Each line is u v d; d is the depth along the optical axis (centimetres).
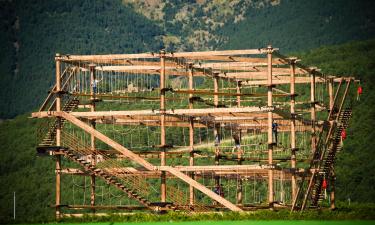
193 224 18375
